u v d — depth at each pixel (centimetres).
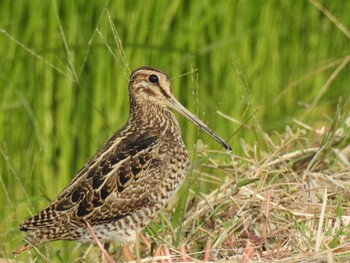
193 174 1269
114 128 1491
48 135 1471
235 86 1540
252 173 1135
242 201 1099
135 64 1511
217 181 1312
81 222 1055
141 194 1073
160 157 1088
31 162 1456
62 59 1474
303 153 1188
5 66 1464
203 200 1152
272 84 1612
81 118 1502
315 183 1120
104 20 1487
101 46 1487
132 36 1509
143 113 1125
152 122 1118
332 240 1002
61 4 1481
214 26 1582
